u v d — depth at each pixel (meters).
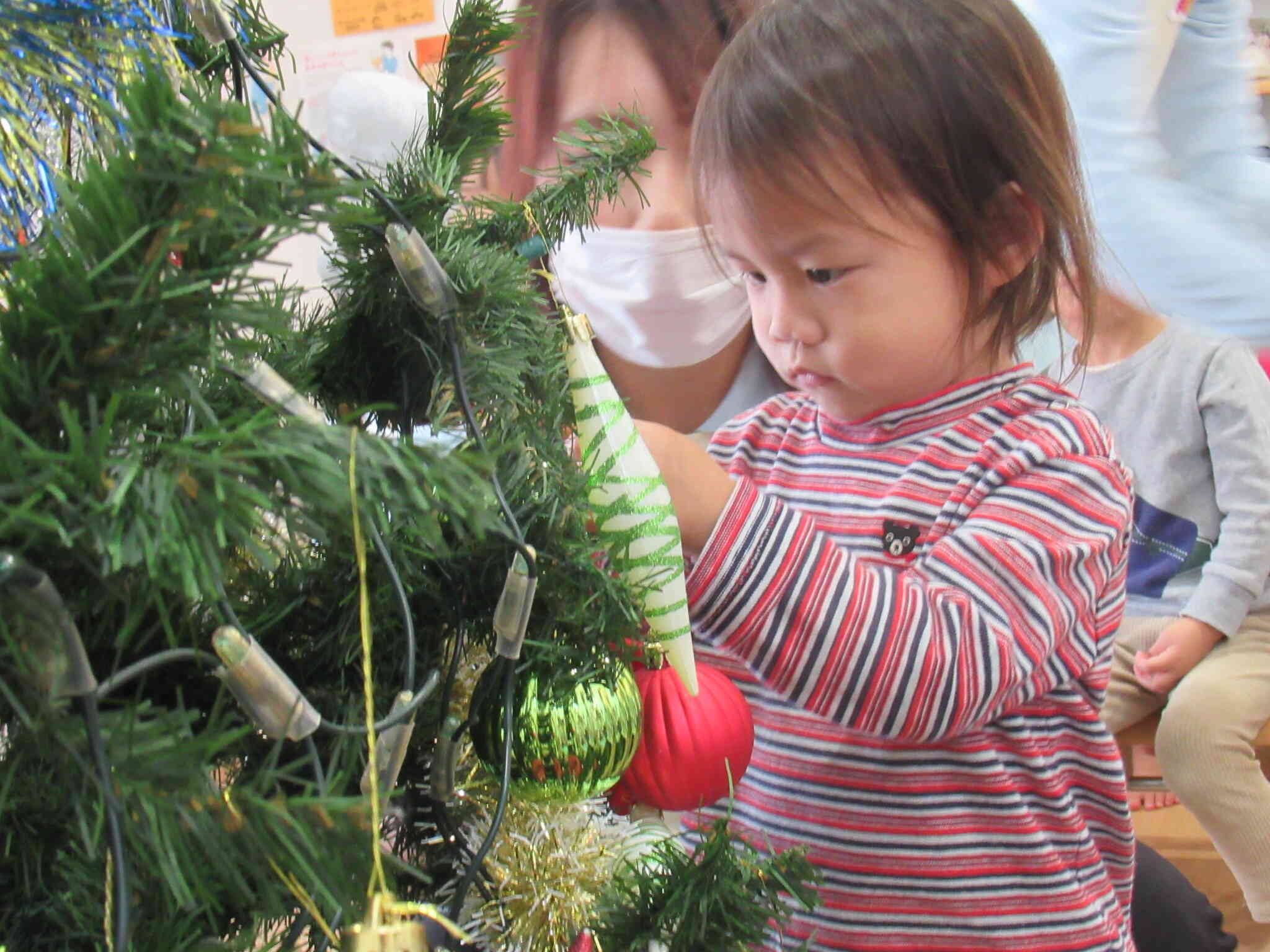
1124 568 0.71
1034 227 0.68
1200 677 1.51
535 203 0.40
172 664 0.30
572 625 0.37
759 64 0.63
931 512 0.68
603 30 0.89
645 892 0.38
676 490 0.53
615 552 0.39
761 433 0.82
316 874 0.25
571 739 0.35
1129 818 0.73
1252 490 1.47
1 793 0.25
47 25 0.29
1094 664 0.69
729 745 0.42
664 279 1.03
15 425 0.22
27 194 0.29
